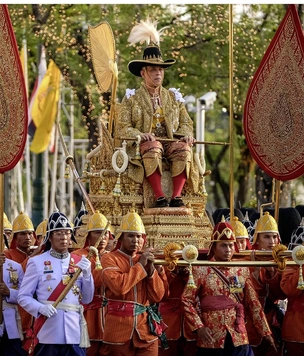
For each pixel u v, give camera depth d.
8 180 44.38
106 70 25.20
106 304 20.42
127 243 19.88
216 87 46.28
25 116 20.73
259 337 21.55
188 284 19.50
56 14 44.47
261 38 45.81
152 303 20.34
